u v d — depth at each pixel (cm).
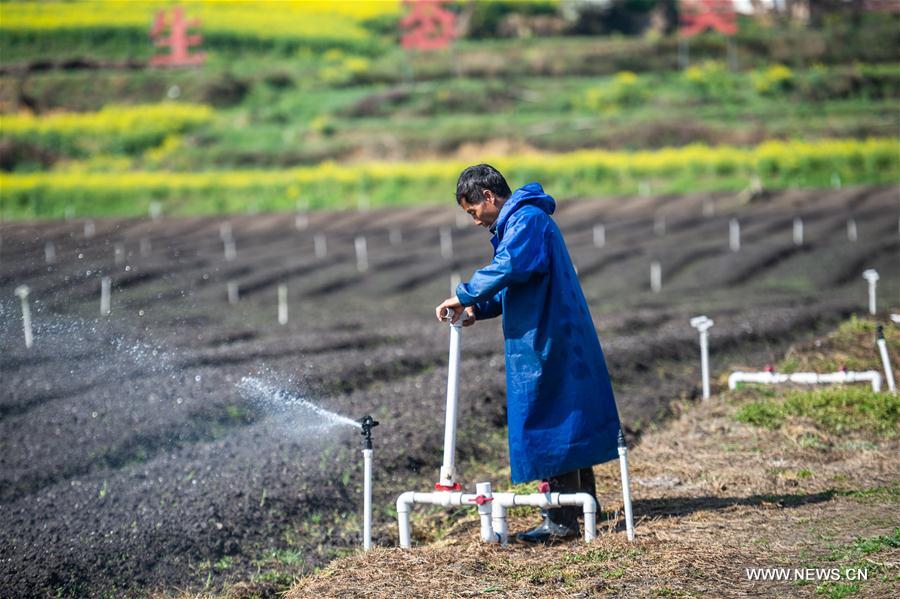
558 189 8100
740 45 12181
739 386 2184
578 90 11000
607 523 1299
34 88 11431
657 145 9156
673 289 4216
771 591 1005
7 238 6562
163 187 8581
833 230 5472
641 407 2112
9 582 1320
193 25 12938
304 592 1102
